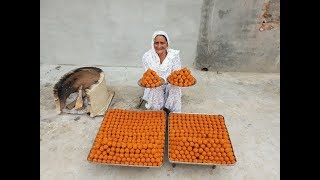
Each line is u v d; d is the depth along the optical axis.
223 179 2.99
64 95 3.99
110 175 3.01
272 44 4.79
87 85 4.14
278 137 3.62
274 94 4.56
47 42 5.02
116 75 4.96
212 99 4.37
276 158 3.28
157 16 4.70
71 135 3.58
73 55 5.15
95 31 4.90
